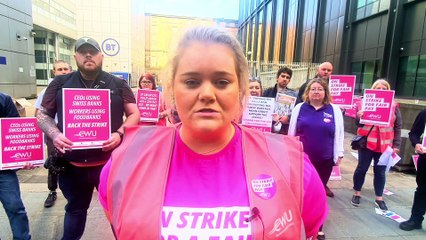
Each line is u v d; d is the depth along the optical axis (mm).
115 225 882
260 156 948
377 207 4133
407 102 9320
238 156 941
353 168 6176
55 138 2240
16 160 2574
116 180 924
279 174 916
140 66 32406
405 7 10734
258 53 31031
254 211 834
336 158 3396
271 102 3865
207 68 851
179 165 914
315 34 16719
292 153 991
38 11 24062
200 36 884
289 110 4172
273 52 25406
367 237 3369
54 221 3445
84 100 2320
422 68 9883
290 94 4480
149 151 948
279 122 4164
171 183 884
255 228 821
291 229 871
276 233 836
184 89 877
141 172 909
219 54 862
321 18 16406
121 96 2564
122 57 28641
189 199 855
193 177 894
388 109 3863
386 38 11211
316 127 3355
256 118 3889
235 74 901
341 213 3957
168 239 809
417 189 3529
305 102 3594
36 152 2678
